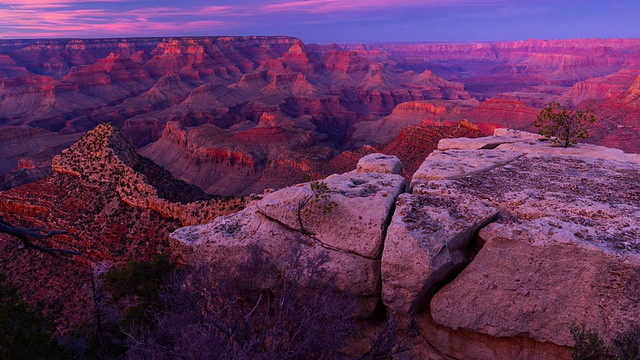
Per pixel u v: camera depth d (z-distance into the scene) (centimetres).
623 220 878
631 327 760
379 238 961
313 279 912
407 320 925
